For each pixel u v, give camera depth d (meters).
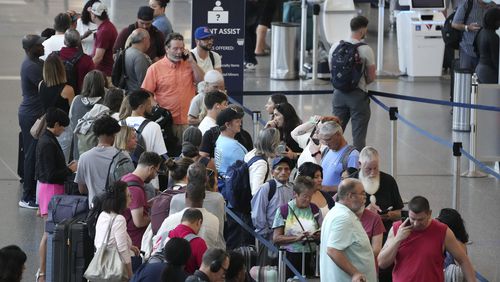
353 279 21.14
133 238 25.30
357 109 36.91
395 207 25.34
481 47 41.59
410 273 21.86
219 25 39.81
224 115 28.38
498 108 35.03
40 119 31.44
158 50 37.75
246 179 26.58
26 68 33.72
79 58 34.12
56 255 24.36
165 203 24.34
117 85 35.28
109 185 24.92
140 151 28.94
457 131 43.16
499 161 37.22
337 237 21.25
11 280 18.91
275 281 24.14
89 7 40.09
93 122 29.30
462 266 22.09
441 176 37.66
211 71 32.47
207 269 20.12
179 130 33.91
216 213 24.02
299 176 24.31
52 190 28.75
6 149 39.41
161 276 20.58
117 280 23.33
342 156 26.95
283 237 24.28
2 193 34.59
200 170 23.27
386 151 40.44
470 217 33.41
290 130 29.55
